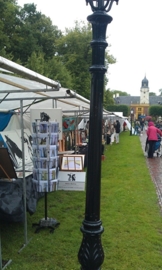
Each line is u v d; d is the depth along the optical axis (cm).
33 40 2944
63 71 2453
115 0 201
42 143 402
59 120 588
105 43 201
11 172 369
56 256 371
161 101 10262
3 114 657
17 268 341
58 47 3312
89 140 209
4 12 2669
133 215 521
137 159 1200
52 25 3609
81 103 872
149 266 351
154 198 628
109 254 378
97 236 212
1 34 2419
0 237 401
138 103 9969
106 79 3319
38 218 501
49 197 632
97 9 199
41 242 409
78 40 3145
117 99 10312
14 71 261
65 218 505
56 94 613
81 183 557
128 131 3375
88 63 3161
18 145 608
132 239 424
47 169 410
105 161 1144
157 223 487
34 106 819
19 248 391
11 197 382
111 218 505
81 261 214
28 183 441
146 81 9838
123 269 343
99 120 206
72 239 419
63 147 905
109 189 702
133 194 657
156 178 837
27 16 3494
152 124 1271
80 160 576
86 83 3039
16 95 599
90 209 212
